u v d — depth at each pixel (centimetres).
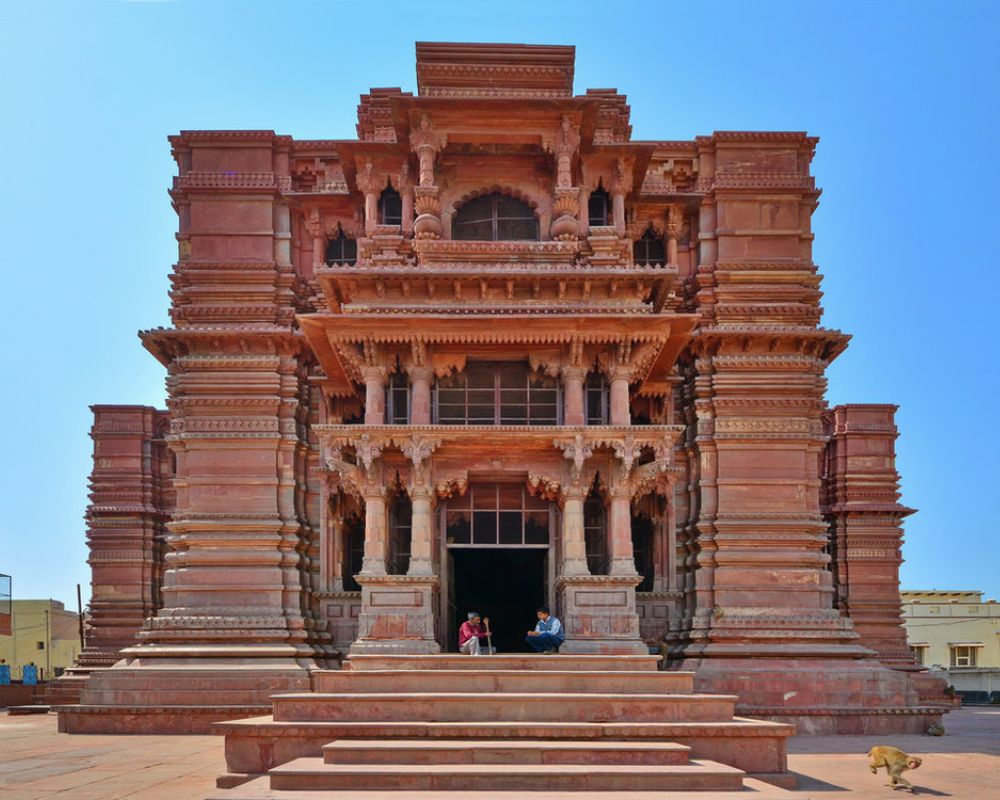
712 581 2841
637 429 2369
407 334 2405
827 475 4003
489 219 2742
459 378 2497
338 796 1391
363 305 2473
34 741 2391
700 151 3098
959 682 6222
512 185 2728
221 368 2903
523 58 2770
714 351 2969
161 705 2606
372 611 2294
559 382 2488
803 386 2914
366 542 2347
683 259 3105
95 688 2636
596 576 2312
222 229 3008
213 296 2978
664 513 2947
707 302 3019
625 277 2458
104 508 3559
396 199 2836
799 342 2934
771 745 1697
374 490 2362
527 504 2458
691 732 1695
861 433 3900
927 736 2598
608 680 1914
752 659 2736
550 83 2783
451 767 1514
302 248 3095
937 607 7369
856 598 3806
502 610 3281
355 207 3011
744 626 2759
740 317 2983
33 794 1538
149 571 3581
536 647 2266
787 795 1422
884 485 3869
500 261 2600
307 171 3106
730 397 2916
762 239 3042
